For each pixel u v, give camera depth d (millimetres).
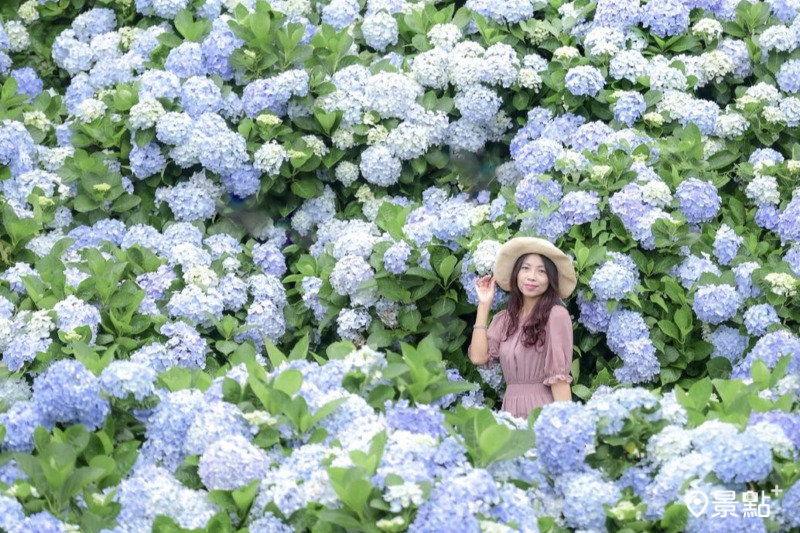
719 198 6363
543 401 5531
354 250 6242
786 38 7375
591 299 6000
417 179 7258
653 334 6035
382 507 3643
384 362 4477
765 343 5633
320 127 7160
